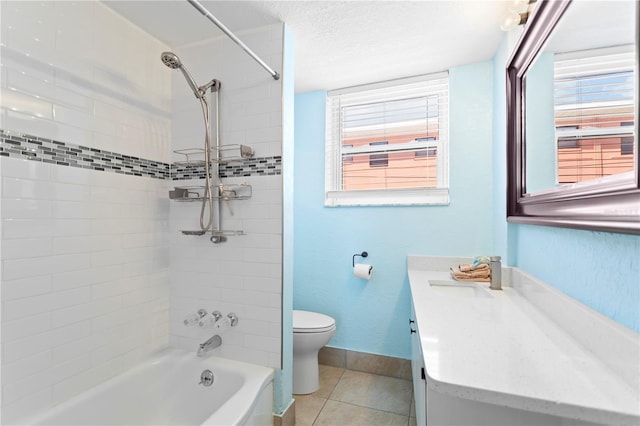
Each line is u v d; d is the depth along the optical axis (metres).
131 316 1.67
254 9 1.56
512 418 0.78
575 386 0.69
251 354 1.70
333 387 2.14
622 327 0.77
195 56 1.88
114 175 1.59
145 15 1.62
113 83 1.59
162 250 1.88
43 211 1.29
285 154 1.68
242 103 1.75
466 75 2.15
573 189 1.04
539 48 1.34
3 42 1.17
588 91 0.96
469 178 2.15
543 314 1.22
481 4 1.52
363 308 2.39
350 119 2.56
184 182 1.89
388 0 1.50
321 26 1.71
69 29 1.39
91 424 1.39
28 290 1.24
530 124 1.47
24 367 1.22
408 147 2.39
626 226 0.71
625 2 0.79
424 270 2.19
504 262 1.79
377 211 2.37
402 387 2.14
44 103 1.30
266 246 1.69
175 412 1.68
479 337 0.98
